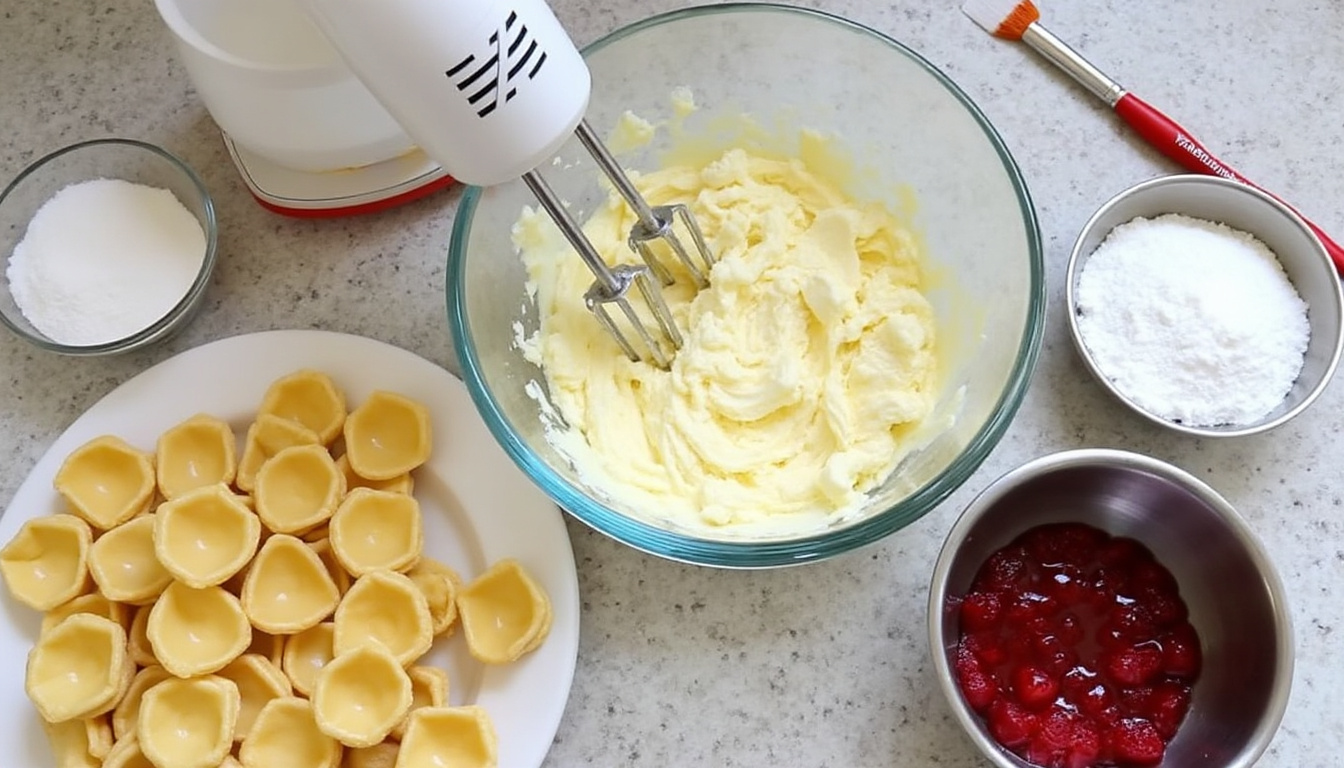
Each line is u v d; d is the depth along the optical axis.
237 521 0.73
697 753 0.72
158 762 0.68
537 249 0.80
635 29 0.75
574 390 0.78
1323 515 0.75
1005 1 0.86
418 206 0.86
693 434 0.75
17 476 0.82
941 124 0.75
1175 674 0.71
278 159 0.81
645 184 0.84
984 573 0.72
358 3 0.50
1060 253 0.81
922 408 0.74
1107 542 0.73
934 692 0.72
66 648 0.72
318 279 0.85
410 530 0.74
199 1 0.74
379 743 0.70
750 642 0.74
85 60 0.92
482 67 0.53
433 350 0.82
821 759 0.72
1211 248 0.77
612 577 0.76
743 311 0.78
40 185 0.85
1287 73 0.84
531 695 0.71
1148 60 0.86
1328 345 0.73
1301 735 0.71
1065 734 0.68
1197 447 0.76
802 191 0.83
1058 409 0.78
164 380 0.80
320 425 0.78
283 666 0.73
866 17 0.88
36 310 0.82
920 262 0.79
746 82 0.80
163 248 0.83
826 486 0.72
